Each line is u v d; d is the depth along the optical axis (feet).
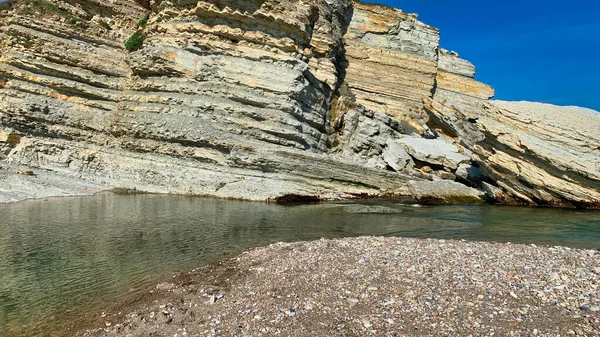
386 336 28.25
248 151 112.27
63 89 117.29
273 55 124.88
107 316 33.45
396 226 71.46
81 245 55.31
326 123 138.92
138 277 43.01
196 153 113.09
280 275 40.96
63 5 124.67
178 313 33.32
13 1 120.88
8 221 68.69
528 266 40.78
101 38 125.80
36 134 111.96
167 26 126.31
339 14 154.51
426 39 166.40
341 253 47.26
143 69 122.42
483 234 63.77
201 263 48.11
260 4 126.31
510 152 101.65
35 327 31.68
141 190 111.24
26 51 114.01
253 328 30.19
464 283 36.50
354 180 116.26
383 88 159.43
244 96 118.42
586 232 65.41
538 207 98.48
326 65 142.10
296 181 112.57
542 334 27.71
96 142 117.80
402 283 36.96
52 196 97.30
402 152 133.18
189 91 119.03
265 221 75.46
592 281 36.19
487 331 28.37
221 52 123.24
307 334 28.91
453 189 111.24
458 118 147.13
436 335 28.09
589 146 91.30
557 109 102.47
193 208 88.43
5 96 110.42
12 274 43.37
